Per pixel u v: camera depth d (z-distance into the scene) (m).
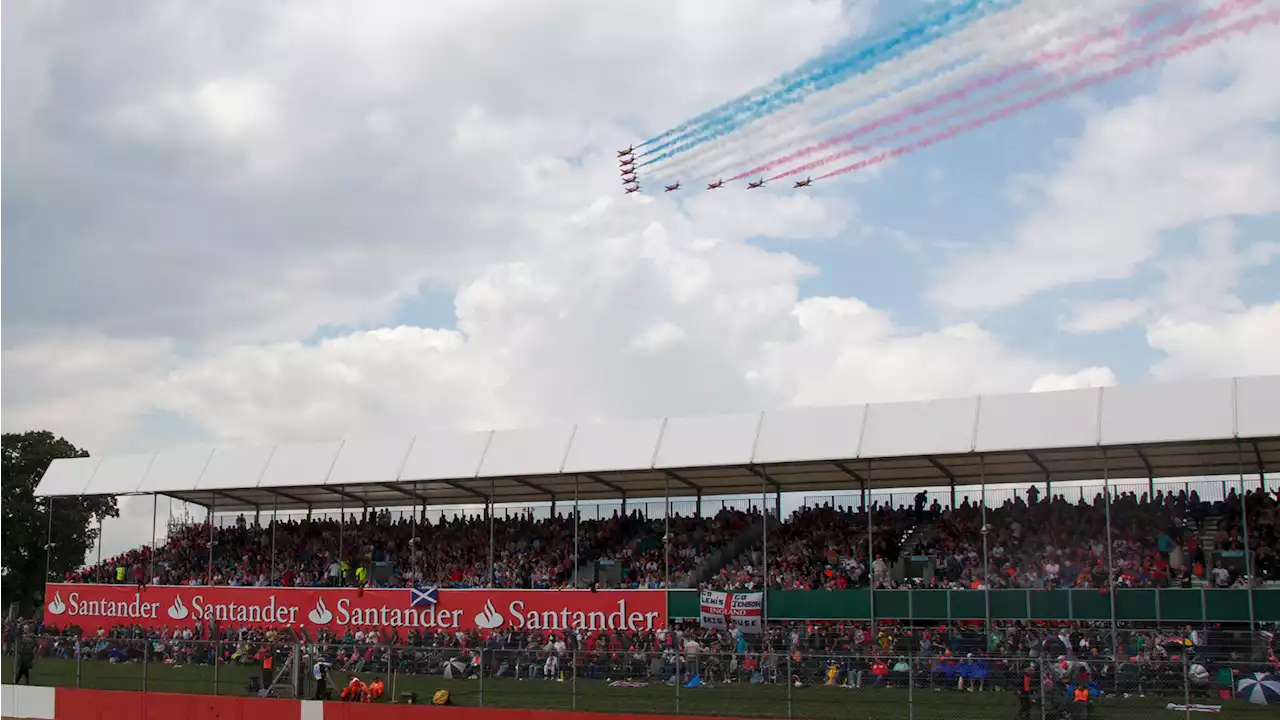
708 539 49.50
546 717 35.09
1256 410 36.12
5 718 44.38
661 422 46.19
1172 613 37.44
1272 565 38.88
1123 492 43.91
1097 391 38.84
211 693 41.38
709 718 33.38
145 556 63.81
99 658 45.75
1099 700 31.92
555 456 47.47
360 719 37.88
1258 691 30.94
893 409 41.97
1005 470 45.56
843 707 33.28
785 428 43.53
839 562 45.16
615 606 46.09
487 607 48.94
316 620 52.88
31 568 89.38
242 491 57.22
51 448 90.19
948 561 43.34
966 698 32.72
